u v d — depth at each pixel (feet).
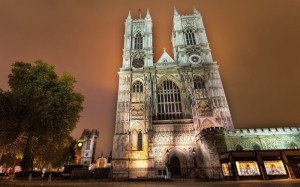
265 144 121.49
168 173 124.36
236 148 120.47
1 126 93.97
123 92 180.75
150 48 206.39
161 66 195.52
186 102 172.45
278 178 72.95
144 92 180.75
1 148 107.96
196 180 87.25
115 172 142.61
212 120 160.25
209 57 195.72
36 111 99.86
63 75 131.95
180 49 201.98
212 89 174.60
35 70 118.21
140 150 155.12
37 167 219.00
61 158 193.36
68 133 124.57
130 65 199.00
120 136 159.43
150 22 227.81
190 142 151.74
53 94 116.37
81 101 137.69
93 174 125.70
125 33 222.69
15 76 113.39
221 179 83.35
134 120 168.14
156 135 157.17
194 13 229.25
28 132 106.73
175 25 223.51
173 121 161.68
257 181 65.57
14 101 98.02
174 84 187.52
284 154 77.92
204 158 116.37
